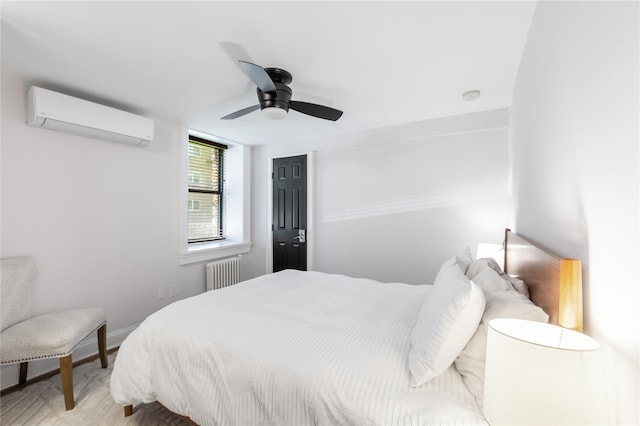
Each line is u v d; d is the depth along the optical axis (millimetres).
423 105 2723
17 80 2117
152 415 1769
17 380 2111
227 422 1260
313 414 1079
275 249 4172
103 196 2648
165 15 1437
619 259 661
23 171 2166
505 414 688
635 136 592
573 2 943
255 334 1436
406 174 3295
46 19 1461
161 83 2201
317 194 3838
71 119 2244
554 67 1149
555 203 1153
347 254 3648
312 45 1718
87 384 2109
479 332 1123
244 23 1506
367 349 1281
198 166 3883
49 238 2305
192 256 3447
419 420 944
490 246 2514
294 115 2975
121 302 2787
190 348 1438
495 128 2861
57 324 1948
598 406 618
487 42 1709
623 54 638
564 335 836
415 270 3254
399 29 1571
